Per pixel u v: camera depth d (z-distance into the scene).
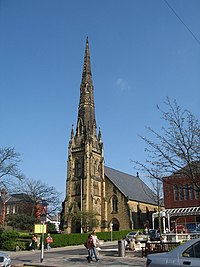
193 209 48.81
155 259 9.81
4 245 38.47
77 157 80.94
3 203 84.50
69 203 76.88
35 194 71.88
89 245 22.59
